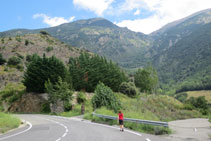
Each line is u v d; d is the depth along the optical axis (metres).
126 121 16.84
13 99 53.91
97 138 10.39
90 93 58.88
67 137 10.91
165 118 47.12
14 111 49.84
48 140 9.92
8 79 74.31
